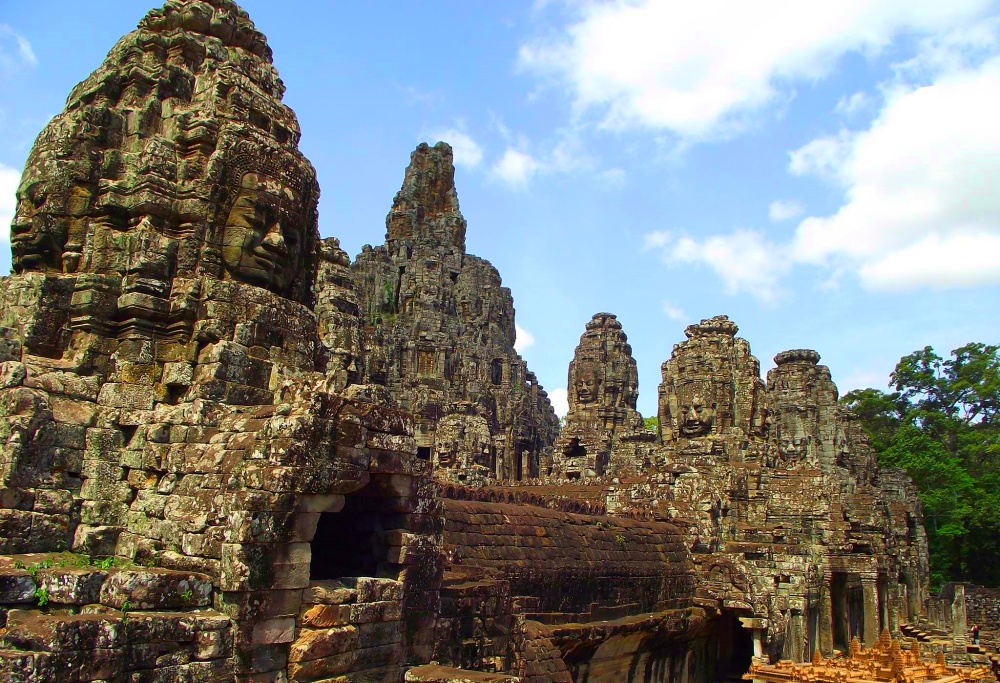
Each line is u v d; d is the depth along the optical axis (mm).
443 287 75875
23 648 8734
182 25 15508
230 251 14227
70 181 13812
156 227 13773
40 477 11766
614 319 69375
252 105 15016
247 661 10133
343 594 11219
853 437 64312
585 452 52906
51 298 13094
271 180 14758
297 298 15852
